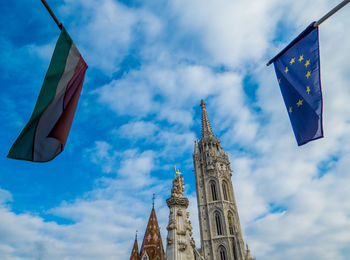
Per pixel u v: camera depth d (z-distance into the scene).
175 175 22.47
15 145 9.51
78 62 12.17
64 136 10.77
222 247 83.38
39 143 10.02
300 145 12.51
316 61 12.62
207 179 99.75
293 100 13.26
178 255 17.64
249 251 81.94
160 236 43.88
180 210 20.11
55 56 11.07
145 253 41.03
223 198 93.62
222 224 87.81
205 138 112.88
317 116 11.97
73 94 11.59
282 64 14.32
